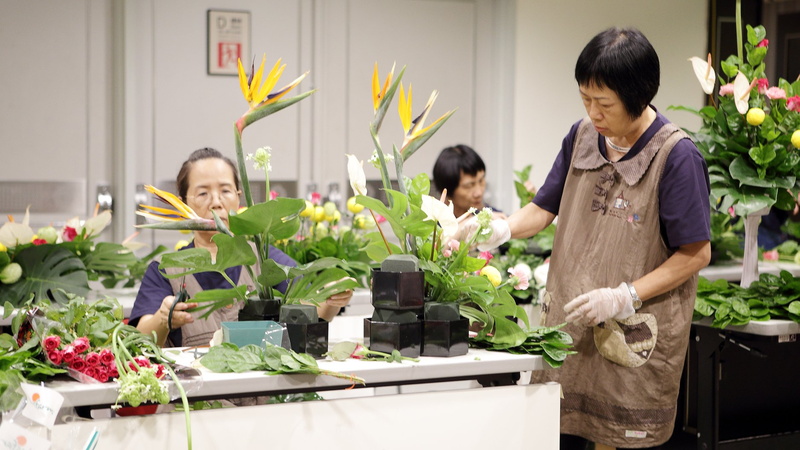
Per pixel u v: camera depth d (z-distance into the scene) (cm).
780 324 249
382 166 199
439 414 179
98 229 308
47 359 161
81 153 438
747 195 265
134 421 157
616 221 214
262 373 168
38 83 429
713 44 525
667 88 520
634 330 212
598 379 218
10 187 428
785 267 364
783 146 263
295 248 323
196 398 170
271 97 194
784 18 517
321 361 182
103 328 171
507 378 197
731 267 357
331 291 201
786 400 317
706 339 267
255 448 165
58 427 152
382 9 483
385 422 175
